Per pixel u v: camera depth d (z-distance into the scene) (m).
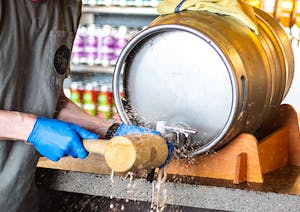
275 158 1.62
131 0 3.61
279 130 1.66
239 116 1.35
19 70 1.40
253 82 1.38
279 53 1.65
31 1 1.41
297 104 3.34
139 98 1.50
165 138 1.32
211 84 1.40
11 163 1.44
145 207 1.61
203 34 1.32
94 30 3.75
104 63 3.74
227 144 1.45
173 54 1.43
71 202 1.71
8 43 1.35
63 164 1.57
